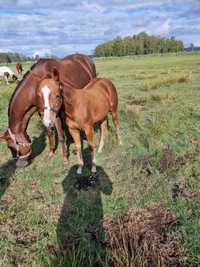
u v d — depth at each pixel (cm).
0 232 419
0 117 1048
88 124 571
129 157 643
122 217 436
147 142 712
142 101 1220
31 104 590
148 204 463
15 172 612
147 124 861
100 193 508
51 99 478
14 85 2125
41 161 665
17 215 457
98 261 353
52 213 458
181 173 554
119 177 562
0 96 1440
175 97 1237
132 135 782
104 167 611
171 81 1731
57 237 401
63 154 639
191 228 393
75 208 469
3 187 551
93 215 444
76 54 823
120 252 350
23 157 614
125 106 1110
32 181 569
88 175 578
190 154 632
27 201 498
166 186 513
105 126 684
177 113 961
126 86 1739
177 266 343
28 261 362
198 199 464
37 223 433
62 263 340
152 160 613
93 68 847
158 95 1241
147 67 3450
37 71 620
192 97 1238
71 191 524
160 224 413
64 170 611
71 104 542
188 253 354
